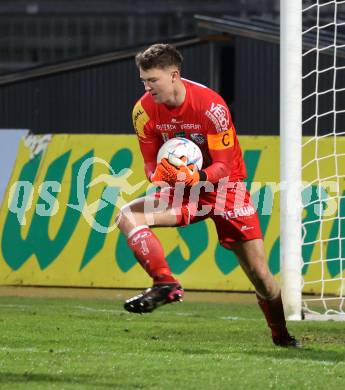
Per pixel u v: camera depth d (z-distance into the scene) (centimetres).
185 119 1697
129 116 5088
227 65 5197
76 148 3500
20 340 2077
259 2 7125
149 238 1567
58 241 3466
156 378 1577
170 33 7550
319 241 2820
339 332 2288
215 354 1873
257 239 1786
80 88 5191
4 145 3622
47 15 7625
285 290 2552
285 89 2520
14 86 5319
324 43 4066
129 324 2414
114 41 7625
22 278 3475
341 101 4306
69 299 3092
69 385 1498
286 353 1892
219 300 3089
